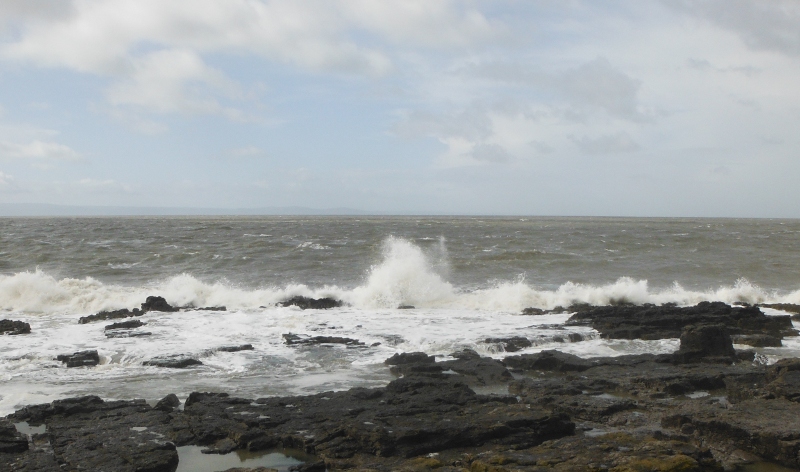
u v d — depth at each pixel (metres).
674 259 41.88
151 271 35.41
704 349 15.70
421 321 21.41
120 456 9.27
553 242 55.53
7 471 8.76
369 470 8.76
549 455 8.98
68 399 11.96
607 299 25.80
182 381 14.32
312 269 36.53
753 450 9.62
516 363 15.59
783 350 17.39
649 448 9.05
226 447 9.98
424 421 10.30
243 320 21.20
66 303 24.47
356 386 13.88
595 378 13.71
